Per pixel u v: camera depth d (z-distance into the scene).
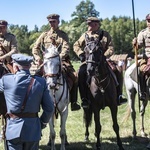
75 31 66.44
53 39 7.55
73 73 7.41
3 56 6.96
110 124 10.12
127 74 8.74
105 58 7.11
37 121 4.63
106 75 7.04
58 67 6.65
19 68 4.61
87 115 8.02
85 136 8.38
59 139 8.52
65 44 7.54
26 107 4.51
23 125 4.49
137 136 8.69
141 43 7.79
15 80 4.52
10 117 4.56
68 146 7.86
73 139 8.52
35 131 4.57
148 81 7.49
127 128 9.52
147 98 7.75
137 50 7.71
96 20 7.57
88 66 6.79
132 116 8.59
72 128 9.68
